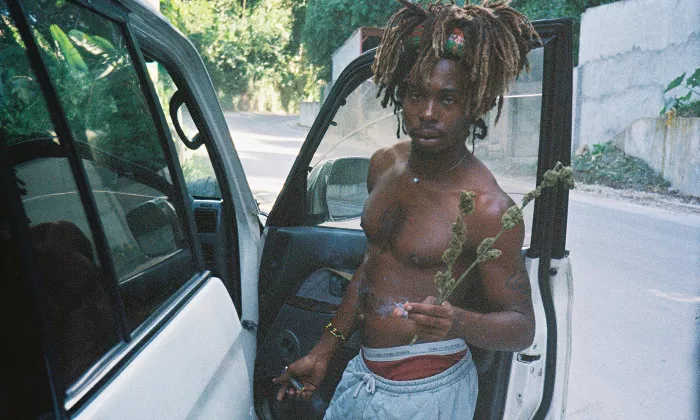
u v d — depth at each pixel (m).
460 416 1.81
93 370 1.16
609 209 10.89
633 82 15.14
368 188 2.14
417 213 1.82
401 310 1.68
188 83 2.29
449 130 1.74
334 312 2.40
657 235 8.71
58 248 1.15
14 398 0.97
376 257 1.90
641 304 5.72
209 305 1.74
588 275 6.59
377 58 1.91
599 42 16.11
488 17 1.75
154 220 1.60
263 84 40.66
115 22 1.57
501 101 1.98
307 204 2.60
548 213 2.04
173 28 2.10
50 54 1.26
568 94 1.98
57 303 1.11
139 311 1.40
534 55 2.00
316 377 2.08
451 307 1.63
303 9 40.16
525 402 2.12
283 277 2.54
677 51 14.11
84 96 1.37
